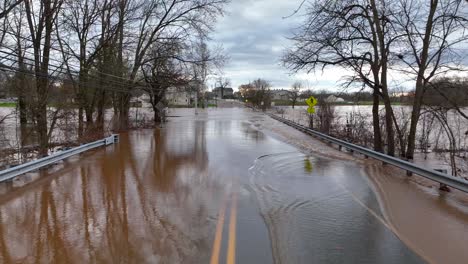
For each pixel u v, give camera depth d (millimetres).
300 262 4715
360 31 16203
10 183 9172
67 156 12453
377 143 17656
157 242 5344
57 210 6941
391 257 4918
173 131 26672
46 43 17016
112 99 29062
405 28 15031
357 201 7793
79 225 6098
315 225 6176
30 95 15648
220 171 11094
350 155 14836
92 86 20172
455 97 15203
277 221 6352
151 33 29047
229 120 42188
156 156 14164
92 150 15875
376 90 16422
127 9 25969
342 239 5543
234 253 4957
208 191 8516
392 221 6445
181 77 35500
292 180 9953
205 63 30156
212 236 5586
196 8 28125
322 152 15664
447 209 7219
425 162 17219
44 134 15633
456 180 7629
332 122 30828
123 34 26359
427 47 14609
